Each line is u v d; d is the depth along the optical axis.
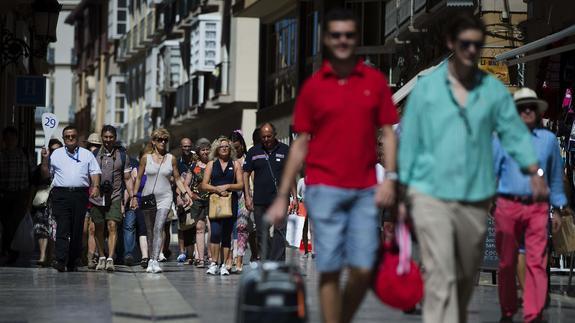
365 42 77.56
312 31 82.31
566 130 39.59
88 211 42.53
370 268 17.72
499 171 23.62
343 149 17.72
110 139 41.84
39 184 45.41
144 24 140.50
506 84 49.31
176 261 50.56
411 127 18.55
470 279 18.83
